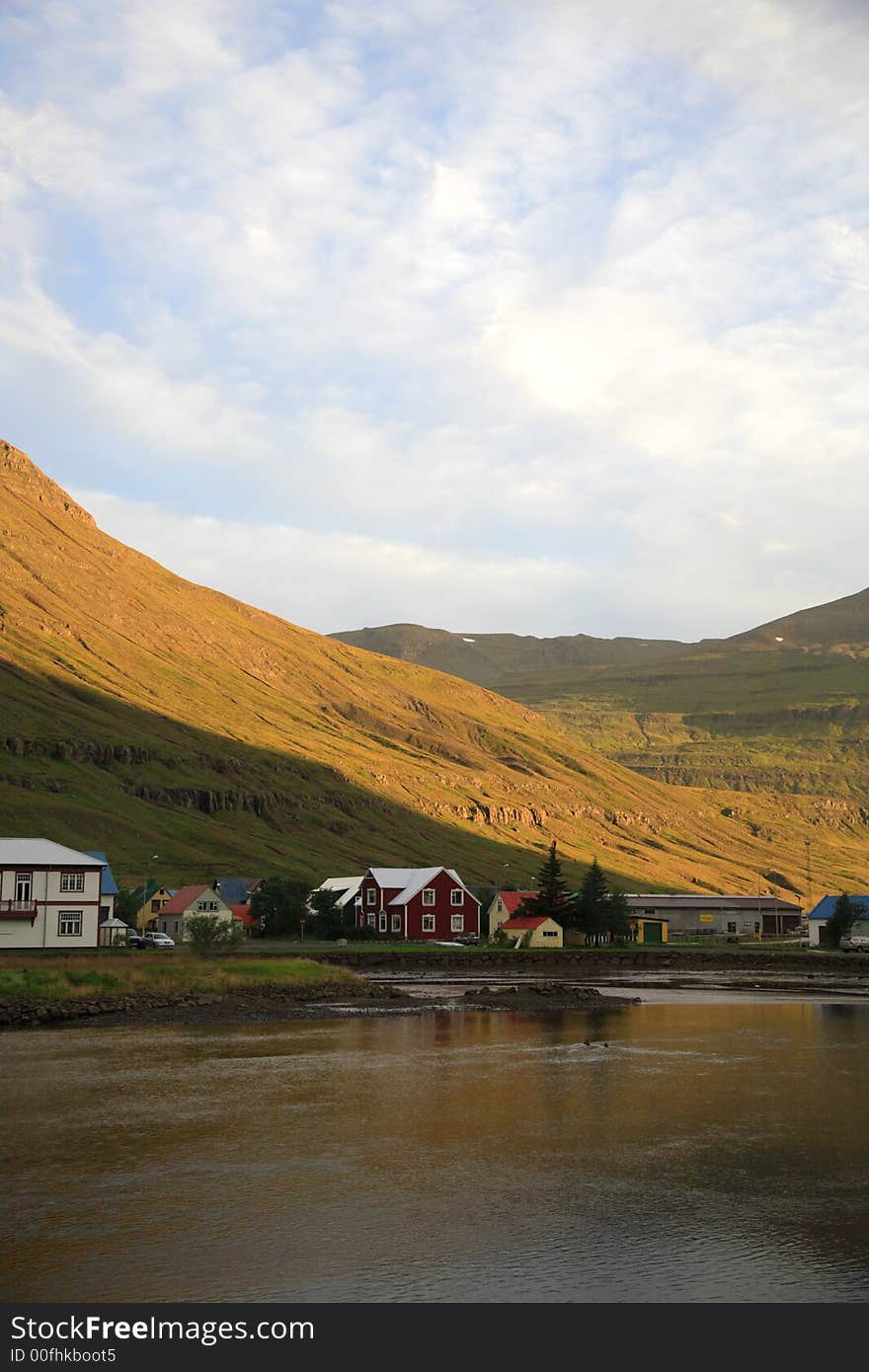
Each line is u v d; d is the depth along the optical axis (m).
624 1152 30.80
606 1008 72.38
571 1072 44.47
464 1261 22.03
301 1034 56.03
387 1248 22.73
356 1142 31.80
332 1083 41.47
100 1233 23.45
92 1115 35.22
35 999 64.62
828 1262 22.08
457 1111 36.25
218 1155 30.16
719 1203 25.86
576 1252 22.58
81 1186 26.86
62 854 102.38
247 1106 36.78
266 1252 22.47
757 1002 77.56
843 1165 29.39
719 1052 50.56
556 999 77.56
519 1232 23.73
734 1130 33.62
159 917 162.12
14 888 98.44
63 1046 50.88
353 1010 68.12
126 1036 54.72
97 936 101.50
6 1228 23.73
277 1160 29.64
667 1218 24.73
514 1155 30.39
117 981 70.88
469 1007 71.44
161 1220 24.33
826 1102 38.25
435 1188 26.95
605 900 153.12
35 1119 34.59
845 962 127.38
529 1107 36.97
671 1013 69.38
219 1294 20.42
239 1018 63.09
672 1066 46.25
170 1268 21.58
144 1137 32.22
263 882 162.88
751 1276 21.38
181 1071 43.97
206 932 91.19
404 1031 57.75
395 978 98.94
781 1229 24.02
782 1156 30.34
